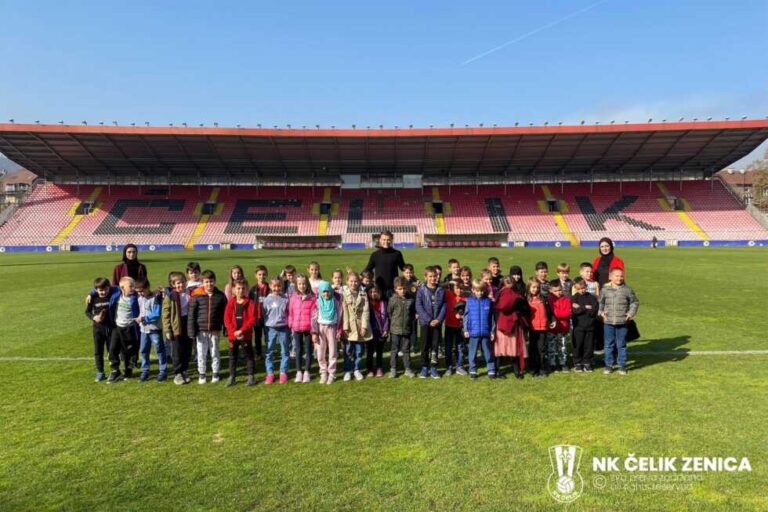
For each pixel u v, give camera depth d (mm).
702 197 54344
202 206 54438
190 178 56469
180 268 24719
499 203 56406
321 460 4367
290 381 6980
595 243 49781
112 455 4531
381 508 3600
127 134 41719
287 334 7027
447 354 7312
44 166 51188
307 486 3922
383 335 7324
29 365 7793
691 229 50375
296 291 7270
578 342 7168
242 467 4262
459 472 4121
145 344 6965
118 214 52094
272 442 4770
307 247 49031
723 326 10164
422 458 4379
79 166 51094
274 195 57094
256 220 53094
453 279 7910
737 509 3619
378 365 7266
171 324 6809
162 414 5594
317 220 53719
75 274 22312
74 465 4348
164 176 55906
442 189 58688
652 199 54844
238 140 43750
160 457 4477
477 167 54000
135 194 55031
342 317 6984
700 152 48156
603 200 55500
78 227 49969
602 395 6062
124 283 6980
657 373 6961
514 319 6824
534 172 56469
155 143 44156
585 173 56781
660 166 53656
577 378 6852
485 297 7016
